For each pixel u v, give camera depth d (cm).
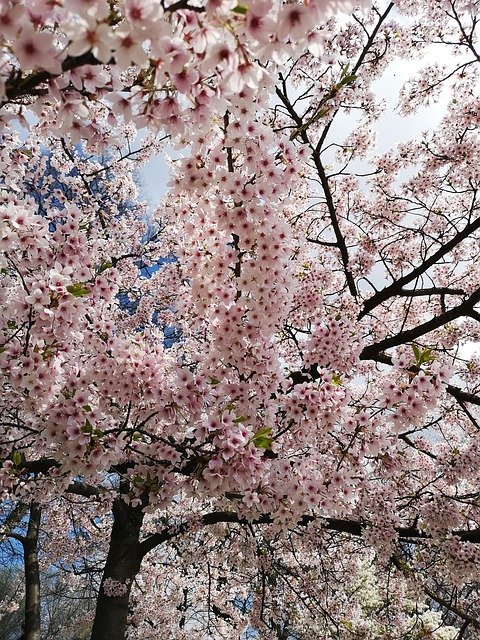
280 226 317
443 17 669
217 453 299
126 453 369
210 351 362
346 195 835
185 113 197
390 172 799
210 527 758
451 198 834
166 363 337
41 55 130
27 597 757
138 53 132
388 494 584
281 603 907
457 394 646
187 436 322
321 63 642
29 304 280
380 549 579
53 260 311
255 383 353
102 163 909
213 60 151
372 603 1054
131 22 129
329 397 342
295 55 157
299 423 350
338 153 791
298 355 715
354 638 742
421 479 771
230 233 342
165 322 862
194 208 348
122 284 859
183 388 331
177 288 700
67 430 282
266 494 337
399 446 660
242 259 345
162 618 1019
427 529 573
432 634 771
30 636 704
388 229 827
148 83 178
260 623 828
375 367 771
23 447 369
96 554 1077
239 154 325
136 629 1017
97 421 294
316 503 333
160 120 186
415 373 358
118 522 664
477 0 609
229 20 141
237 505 362
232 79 158
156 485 343
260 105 263
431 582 733
